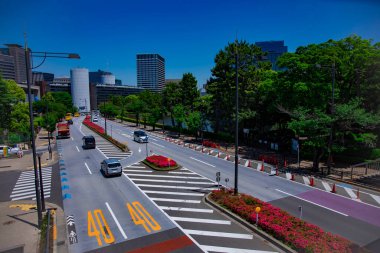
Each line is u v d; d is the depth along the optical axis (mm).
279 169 28109
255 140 43500
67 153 38562
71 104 131250
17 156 36688
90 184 23406
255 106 42406
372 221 15570
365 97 29516
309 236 12820
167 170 27938
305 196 19906
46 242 12953
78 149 41719
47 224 15062
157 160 30125
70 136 57312
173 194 20578
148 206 18219
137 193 20906
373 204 18203
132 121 89688
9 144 44656
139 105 77000
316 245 11812
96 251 12766
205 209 17609
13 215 17172
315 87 27203
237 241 13453
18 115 48062
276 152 37531
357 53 27688
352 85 29969
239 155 35906
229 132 49344
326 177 24844
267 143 40812
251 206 16891
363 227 14828
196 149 40938
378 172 25672
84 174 26875
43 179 25469
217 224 15391
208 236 14000
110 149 41375
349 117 23297
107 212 17312
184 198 19688
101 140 50906
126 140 50781
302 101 29297
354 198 19344
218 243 13273
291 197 19719
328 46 29500
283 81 30641
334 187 20672
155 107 67000
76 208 18094
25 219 16547
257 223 14648
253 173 26750
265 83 36312
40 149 42281
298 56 29188
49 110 84688
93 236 14195
